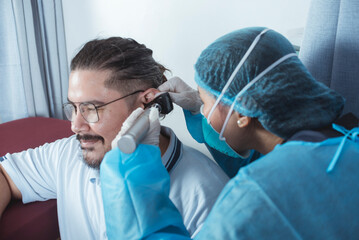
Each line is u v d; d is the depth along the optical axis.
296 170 0.40
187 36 1.73
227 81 0.64
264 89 0.58
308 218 0.38
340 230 0.38
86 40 2.13
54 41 2.15
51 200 1.14
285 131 0.56
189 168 0.89
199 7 1.64
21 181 1.06
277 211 0.38
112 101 0.82
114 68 0.81
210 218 0.42
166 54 1.84
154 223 0.52
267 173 0.40
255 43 0.62
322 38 0.77
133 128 0.58
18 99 2.17
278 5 1.42
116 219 0.55
